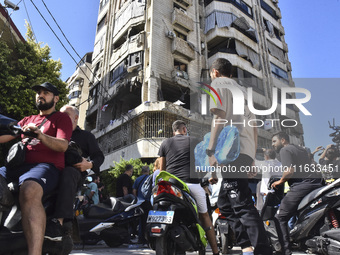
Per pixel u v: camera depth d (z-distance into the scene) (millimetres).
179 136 3068
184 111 17750
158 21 20531
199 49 22203
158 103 17109
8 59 12398
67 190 2027
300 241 3102
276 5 31125
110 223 4477
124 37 22359
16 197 1888
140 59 19578
